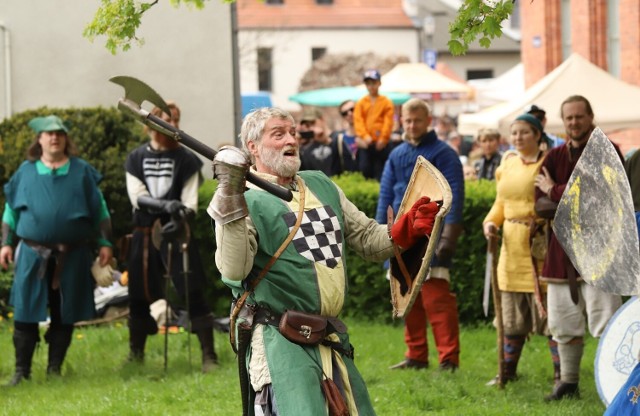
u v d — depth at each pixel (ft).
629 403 23.07
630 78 85.87
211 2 53.57
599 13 89.20
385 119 52.90
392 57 160.15
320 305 20.35
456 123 112.57
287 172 20.72
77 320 35.47
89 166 35.76
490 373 34.76
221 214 19.34
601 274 22.95
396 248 20.81
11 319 46.32
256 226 20.18
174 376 35.12
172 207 34.96
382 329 43.34
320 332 20.15
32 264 34.88
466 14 24.80
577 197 23.36
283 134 20.80
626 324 27.20
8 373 37.09
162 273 36.24
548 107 50.55
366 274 44.80
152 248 35.94
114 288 45.52
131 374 35.58
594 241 23.12
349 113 53.57
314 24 195.21
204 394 32.19
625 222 22.25
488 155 56.24
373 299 45.16
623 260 22.36
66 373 36.27
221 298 46.21
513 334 33.17
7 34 52.65
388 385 32.58
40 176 35.17
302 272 20.27
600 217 22.91
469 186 44.11
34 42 52.85
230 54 53.88
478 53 198.59
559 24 95.66
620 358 27.12
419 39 197.67
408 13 204.23
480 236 43.27
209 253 45.93
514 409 29.60
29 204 35.04
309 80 160.15
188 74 53.67
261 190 20.62
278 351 19.93
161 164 35.63
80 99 53.06
